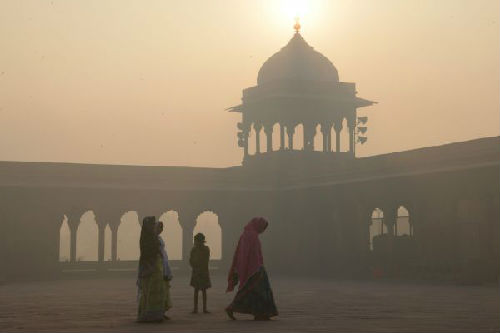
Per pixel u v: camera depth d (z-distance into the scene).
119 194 39.91
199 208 41.44
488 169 29.69
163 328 12.17
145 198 40.41
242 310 13.73
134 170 40.31
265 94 43.28
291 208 40.91
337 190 37.50
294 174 41.31
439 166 31.86
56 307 17.91
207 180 41.50
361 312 15.75
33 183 37.97
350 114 44.12
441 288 25.25
